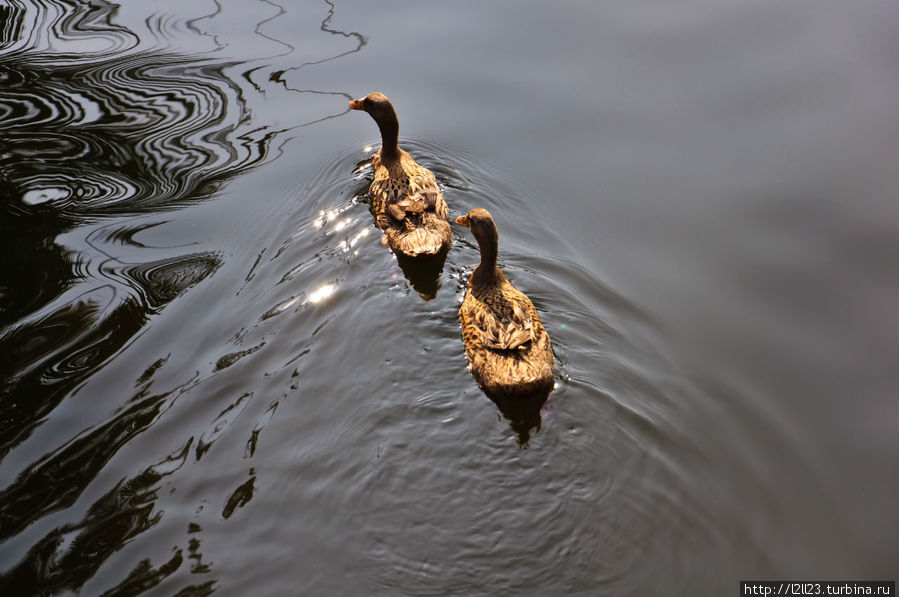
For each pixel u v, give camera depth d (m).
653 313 8.18
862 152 9.94
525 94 11.80
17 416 6.99
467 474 6.43
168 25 14.17
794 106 10.88
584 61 12.38
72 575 5.66
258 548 5.87
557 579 5.64
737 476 6.43
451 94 11.95
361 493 6.29
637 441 6.67
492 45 13.00
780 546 5.88
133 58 13.12
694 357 7.63
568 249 9.15
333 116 11.80
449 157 10.81
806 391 7.27
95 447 6.70
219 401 7.16
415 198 9.19
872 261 8.55
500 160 10.65
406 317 8.14
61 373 7.44
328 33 13.68
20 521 6.05
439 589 5.59
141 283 8.63
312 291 8.48
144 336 7.89
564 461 6.49
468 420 6.90
